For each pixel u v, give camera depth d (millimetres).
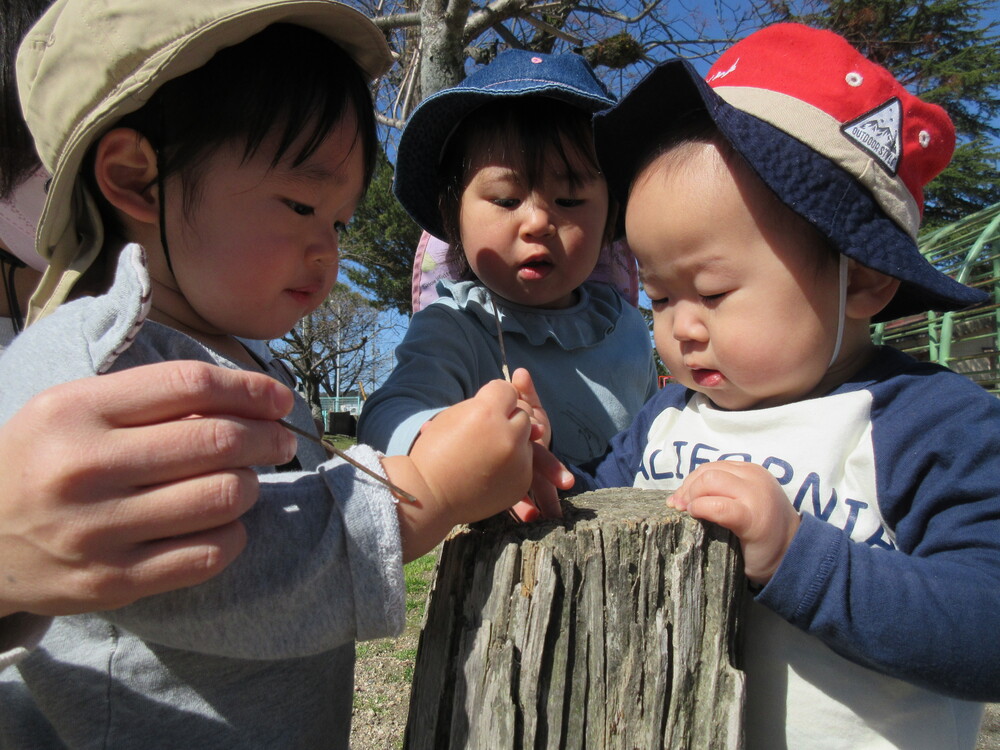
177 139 353
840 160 376
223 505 237
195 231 363
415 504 310
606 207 655
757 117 384
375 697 1205
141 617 285
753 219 382
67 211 359
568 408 641
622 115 451
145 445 227
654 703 311
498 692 304
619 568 318
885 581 321
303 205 380
